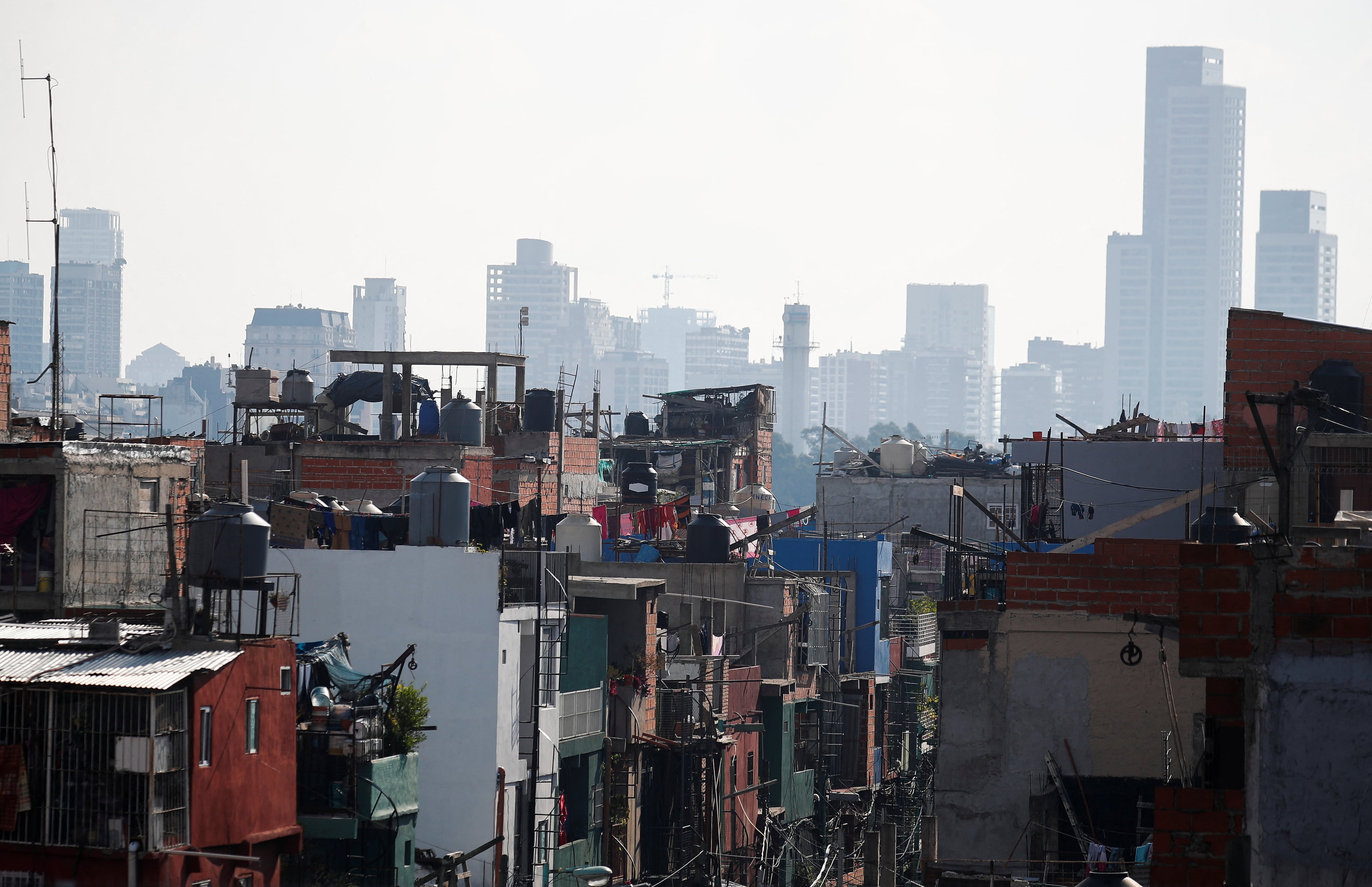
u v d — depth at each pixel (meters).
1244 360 101.94
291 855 82.50
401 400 168.50
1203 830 50.72
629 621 120.94
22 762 71.31
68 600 91.31
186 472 102.62
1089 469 122.94
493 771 96.12
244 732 76.69
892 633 188.38
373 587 98.44
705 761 123.25
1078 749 84.31
